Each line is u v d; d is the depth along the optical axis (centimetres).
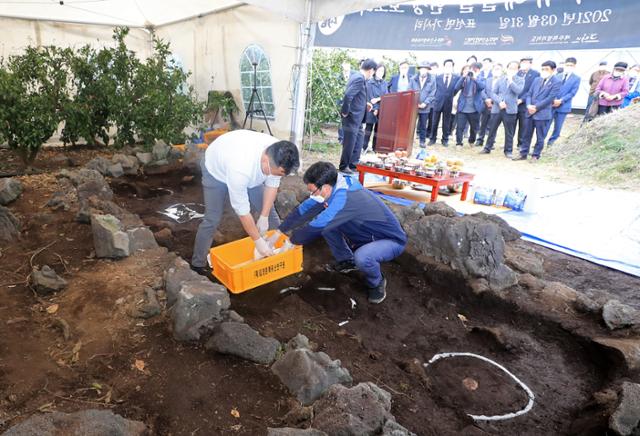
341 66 897
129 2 697
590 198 556
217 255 318
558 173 664
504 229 424
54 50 593
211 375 209
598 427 194
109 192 445
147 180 554
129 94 657
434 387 236
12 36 691
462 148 790
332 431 166
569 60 641
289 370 206
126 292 271
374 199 305
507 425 214
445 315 308
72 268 300
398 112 640
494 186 551
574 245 417
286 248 312
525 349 272
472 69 726
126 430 161
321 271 349
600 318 277
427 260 346
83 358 216
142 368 211
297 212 305
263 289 315
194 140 775
